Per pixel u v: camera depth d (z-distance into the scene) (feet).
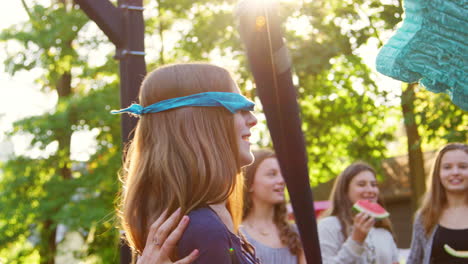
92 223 37.14
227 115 4.67
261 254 10.36
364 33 34.81
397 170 60.23
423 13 4.30
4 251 41.22
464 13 4.26
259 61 3.62
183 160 4.48
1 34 40.83
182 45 41.09
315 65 33.83
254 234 10.56
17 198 40.98
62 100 41.24
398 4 33.24
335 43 34.53
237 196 4.93
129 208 4.66
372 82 36.22
